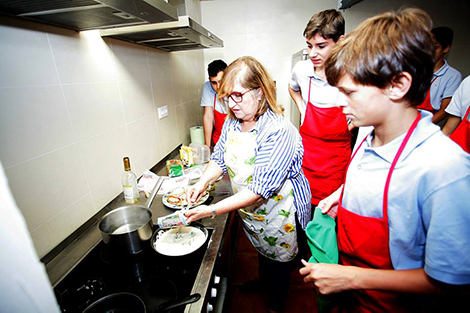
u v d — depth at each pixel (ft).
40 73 2.62
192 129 6.89
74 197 3.16
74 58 3.09
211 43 5.04
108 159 3.82
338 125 4.68
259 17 8.45
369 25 1.55
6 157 2.31
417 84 1.49
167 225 2.79
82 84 3.23
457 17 7.59
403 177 1.67
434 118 6.05
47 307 0.91
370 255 2.09
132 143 4.49
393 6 7.78
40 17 2.43
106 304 2.17
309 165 5.19
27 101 2.49
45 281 0.89
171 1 6.28
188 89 7.42
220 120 6.57
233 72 2.73
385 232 1.90
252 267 6.05
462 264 1.41
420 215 1.64
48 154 2.75
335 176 5.09
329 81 1.80
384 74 1.46
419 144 1.60
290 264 3.89
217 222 3.38
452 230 1.40
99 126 3.59
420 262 1.84
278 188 2.84
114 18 2.73
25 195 2.51
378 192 1.87
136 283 2.52
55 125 2.83
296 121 8.78
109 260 2.85
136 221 3.37
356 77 1.56
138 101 4.65
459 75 5.71
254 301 5.12
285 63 8.83
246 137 3.17
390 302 2.02
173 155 6.30
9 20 2.30
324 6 8.11
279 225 3.44
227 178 4.70
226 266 4.04
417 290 1.65
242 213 3.64
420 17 1.43
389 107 1.61
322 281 1.99
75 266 2.69
